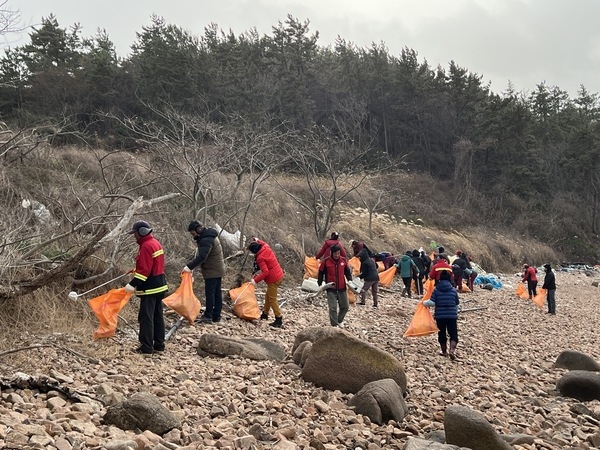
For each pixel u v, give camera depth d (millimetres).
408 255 18172
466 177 45688
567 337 14016
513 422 6477
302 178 28062
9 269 7926
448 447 4637
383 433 5504
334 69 50656
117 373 6609
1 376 5602
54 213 12070
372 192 32031
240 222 17453
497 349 11305
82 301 9172
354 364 6969
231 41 46281
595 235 49625
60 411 4812
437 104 51875
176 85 33125
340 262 10539
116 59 39656
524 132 51812
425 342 11125
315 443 4852
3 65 33281
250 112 30750
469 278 22094
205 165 15438
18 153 14328
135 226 7766
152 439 4344
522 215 46031
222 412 5477
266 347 8469
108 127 29484
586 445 5738
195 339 9055
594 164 54406
